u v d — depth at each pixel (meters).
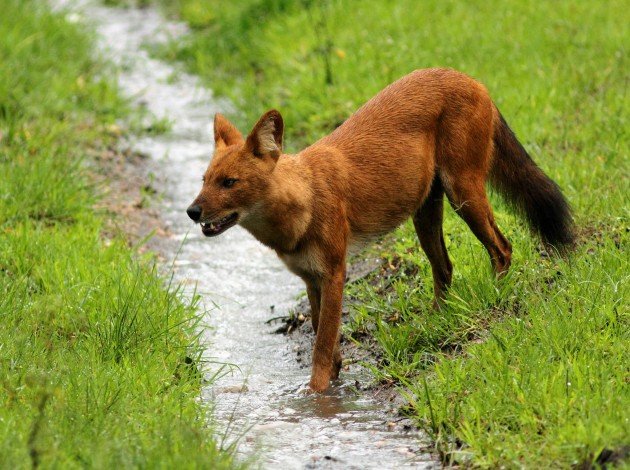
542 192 10.80
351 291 11.84
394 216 10.65
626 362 8.61
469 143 10.61
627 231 11.06
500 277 10.63
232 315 12.05
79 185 14.09
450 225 12.13
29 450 7.16
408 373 9.84
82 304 10.69
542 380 8.52
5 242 11.97
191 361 10.26
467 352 9.53
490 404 8.41
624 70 15.85
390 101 10.73
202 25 22.59
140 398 8.90
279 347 11.27
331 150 10.34
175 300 11.25
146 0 25.11
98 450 7.41
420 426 8.78
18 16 20.41
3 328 9.94
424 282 11.32
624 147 13.22
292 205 9.80
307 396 9.87
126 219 14.18
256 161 9.76
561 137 13.88
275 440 8.78
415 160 10.53
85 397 8.58
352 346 10.98
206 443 7.89
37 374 8.90
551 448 7.64
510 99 15.12
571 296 9.73
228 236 14.21
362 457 8.34
